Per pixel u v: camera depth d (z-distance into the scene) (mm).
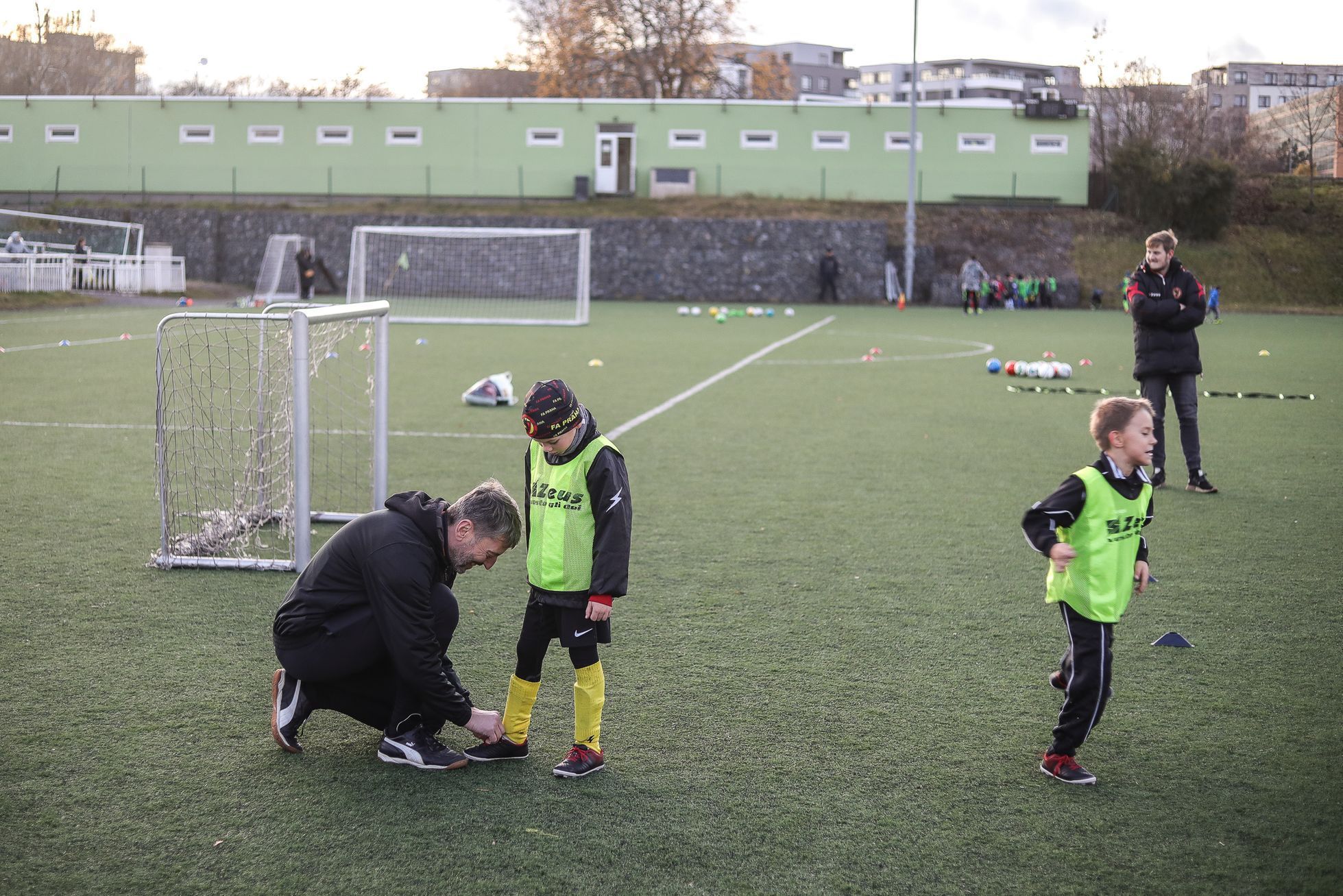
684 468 9016
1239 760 3828
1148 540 6828
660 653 4852
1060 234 39094
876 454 9734
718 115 40688
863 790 3602
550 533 3627
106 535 6680
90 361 15820
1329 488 8383
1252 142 45125
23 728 3986
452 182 40625
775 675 4613
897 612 5449
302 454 5918
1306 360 18859
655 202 39688
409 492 3820
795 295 37281
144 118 40250
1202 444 10383
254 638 4988
